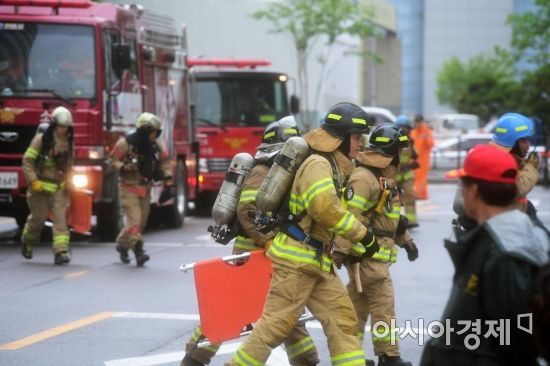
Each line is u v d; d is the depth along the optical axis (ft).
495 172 42.39
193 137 192.03
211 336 63.16
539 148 296.92
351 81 435.94
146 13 165.78
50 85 144.77
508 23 356.79
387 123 70.69
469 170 42.93
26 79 144.77
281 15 307.17
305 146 58.95
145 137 120.26
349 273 71.05
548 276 36.94
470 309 42.42
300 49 328.29
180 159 181.16
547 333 36.73
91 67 144.77
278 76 209.05
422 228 170.60
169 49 177.17
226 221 66.69
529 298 39.11
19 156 144.25
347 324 60.08
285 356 75.25
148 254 134.72
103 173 145.07
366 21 380.78
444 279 113.50
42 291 104.32
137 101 159.22
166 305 96.78
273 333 59.06
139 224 121.80
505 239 41.34
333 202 57.36
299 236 59.16
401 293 103.91
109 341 81.35
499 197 42.42
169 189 122.21
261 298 64.64
